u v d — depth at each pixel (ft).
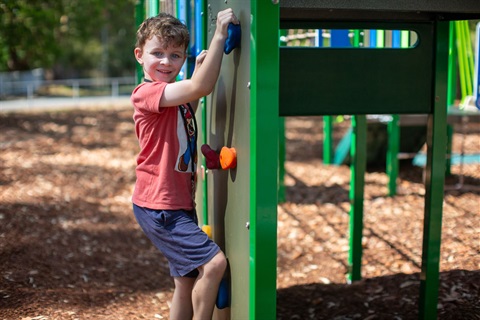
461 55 16.84
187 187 8.09
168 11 13.16
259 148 7.11
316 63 8.37
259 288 7.38
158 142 7.91
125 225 17.87
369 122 22.75
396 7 7.64
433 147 9.49
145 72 8.21
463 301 10.93
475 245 14.11
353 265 13.20
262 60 6.98
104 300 11.76
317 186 22.90
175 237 7.82
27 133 35.88
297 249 15.78
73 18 49.49
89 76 99.04
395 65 8.86
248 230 7.50
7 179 23.08
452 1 7.92
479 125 34.19
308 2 7.24
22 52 45.37
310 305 12.01
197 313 7.88
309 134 37.17
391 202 19.79
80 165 26.73
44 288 12.07
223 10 8.09
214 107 8.91
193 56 10.60
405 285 12.62
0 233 15.62
